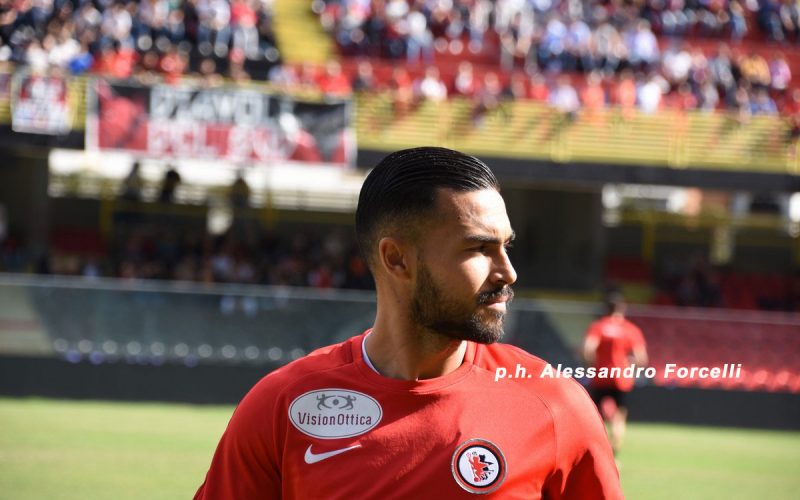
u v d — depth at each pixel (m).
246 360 22.78
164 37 30.97
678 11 37.72
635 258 39.50
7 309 22.27
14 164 34.19
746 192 32.38
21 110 28.28
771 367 23.03
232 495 3.37
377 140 30.81
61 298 22.47
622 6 37.44
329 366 3.40
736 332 22.94
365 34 35.19
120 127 28.30
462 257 3.18
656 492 14.83
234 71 30.81
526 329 22.44
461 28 36.16
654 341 22.77
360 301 22.94
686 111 32.28
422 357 3.31
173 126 28.45
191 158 28.56
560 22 35.66
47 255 30.69
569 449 3.29
